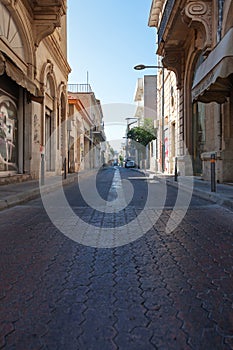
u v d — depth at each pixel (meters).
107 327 2.65
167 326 2.66
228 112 13.99
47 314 2.89
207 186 13.08
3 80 14.80
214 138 15.48
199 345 2.39
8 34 14.12
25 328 2.66
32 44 16.67
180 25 18.12
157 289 3.42
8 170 15.80
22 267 4.13
